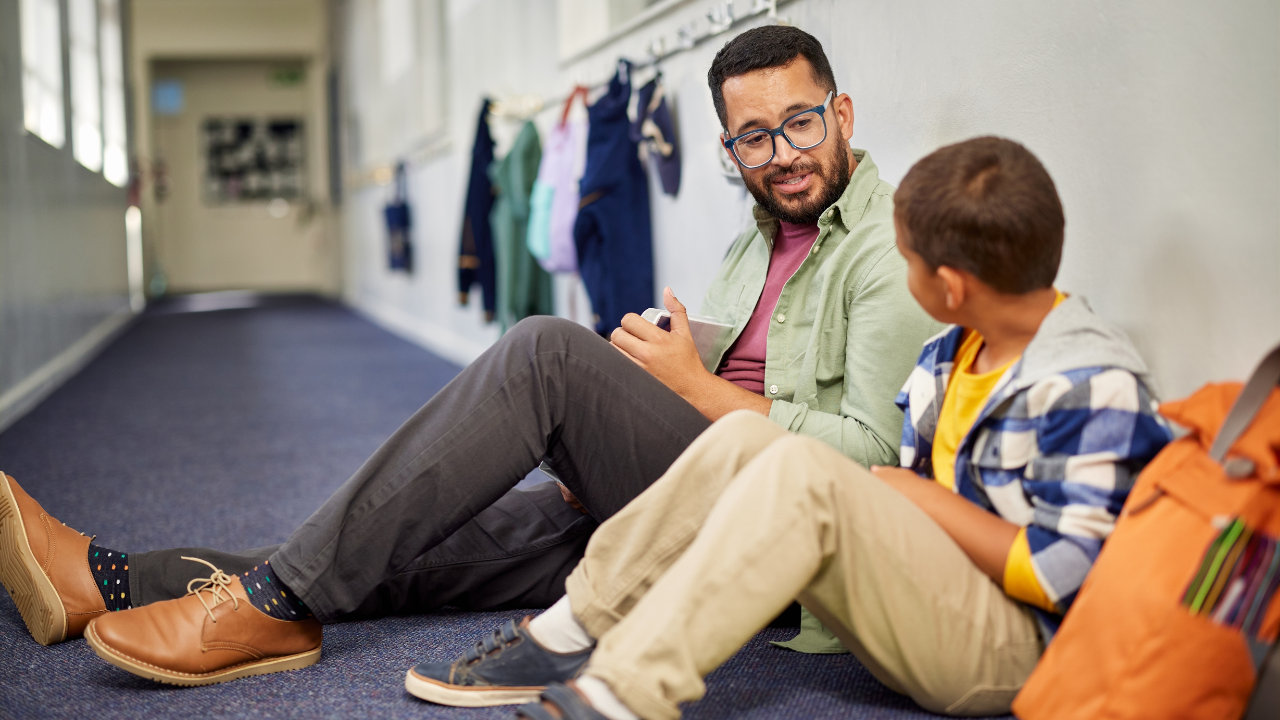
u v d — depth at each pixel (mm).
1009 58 1539
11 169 3953
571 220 3379
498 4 4590
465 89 5402
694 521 1085
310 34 11883
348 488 1253
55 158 4906
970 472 1119
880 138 1901
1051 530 1009
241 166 12594
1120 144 1330
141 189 9781
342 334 7352
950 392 1170
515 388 1255
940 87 1712
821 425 1359
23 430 3537
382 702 1248
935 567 1032
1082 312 1055
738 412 1115
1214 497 885
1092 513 985
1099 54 1360
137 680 1336
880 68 1888
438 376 5020
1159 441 989
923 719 1173
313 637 1352
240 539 2121
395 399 4273
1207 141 1194
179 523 2262
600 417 1277
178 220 12555
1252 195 1138
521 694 1191
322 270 12828
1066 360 1023
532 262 4023
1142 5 1284
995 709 1101
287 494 2568
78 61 6074
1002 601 1065
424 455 1245
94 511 2375
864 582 1022
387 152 8172
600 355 1281
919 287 1093
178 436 3438
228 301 10859
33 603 1444
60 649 1452
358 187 9930
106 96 7258
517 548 1512
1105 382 997
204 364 5523
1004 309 1073
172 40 11656
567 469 1325
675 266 2834
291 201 12719
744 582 972
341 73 10672
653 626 971
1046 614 1062
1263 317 1130
